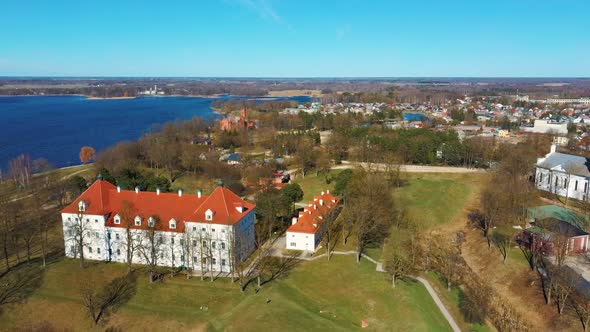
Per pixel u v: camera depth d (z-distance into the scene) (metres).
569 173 185.00
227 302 117.69
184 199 141.75
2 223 153.88
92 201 142.25
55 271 131.88
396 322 110.19
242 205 142.38
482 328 110.44
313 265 138.88
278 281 129.12
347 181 192.75
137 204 142.25
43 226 162.38
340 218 180.25
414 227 173.12
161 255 136.00
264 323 107.81
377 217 160.25
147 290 123.19
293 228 151.88
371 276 131.25
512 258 138.50
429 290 126.44
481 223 171.00
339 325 109.06
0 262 139.25
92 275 130.50
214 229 133.25
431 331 105.94
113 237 138.62
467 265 144.50
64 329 110.50
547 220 145.12
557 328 108.12
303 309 114.88
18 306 116.44
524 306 118.69
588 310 105.31
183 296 120.44
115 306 116.38
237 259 134.75
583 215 158.00
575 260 132.75
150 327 109.50
